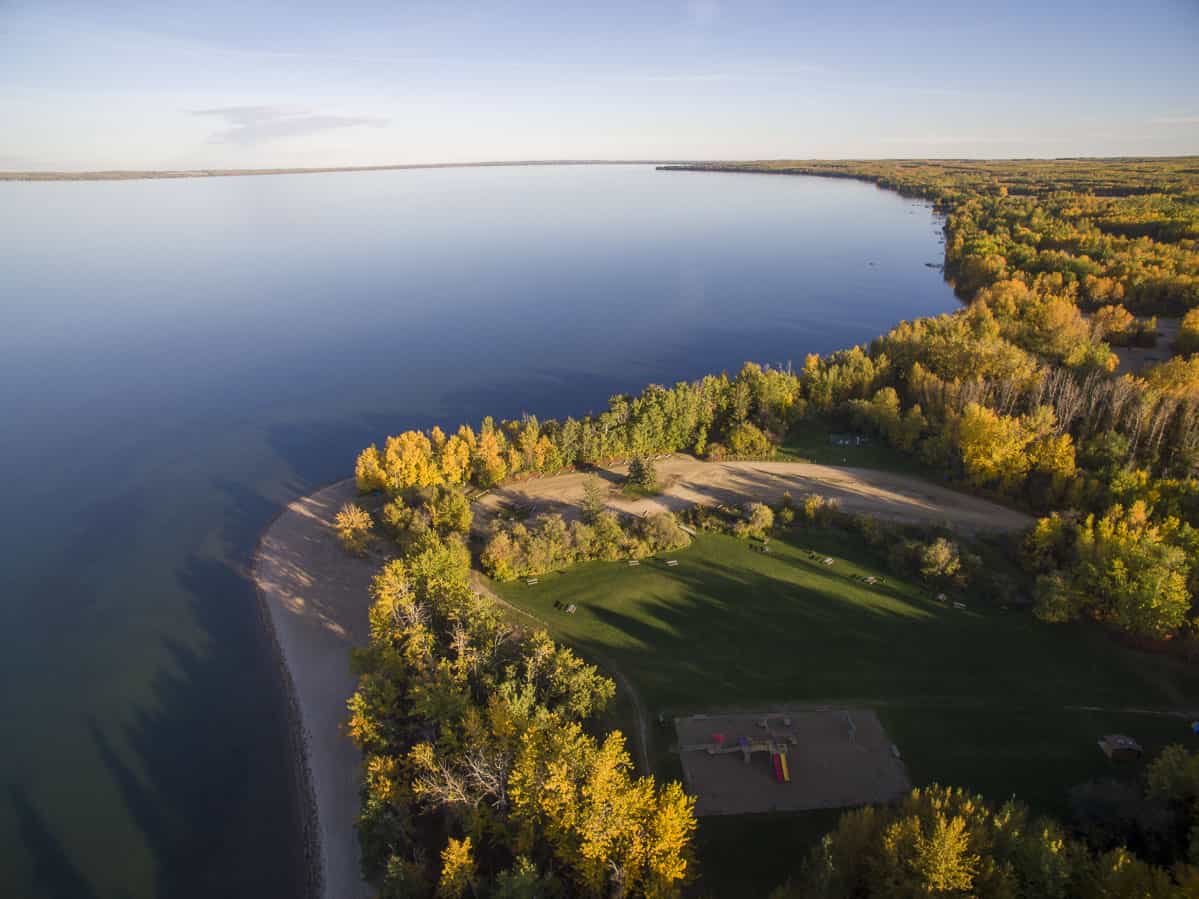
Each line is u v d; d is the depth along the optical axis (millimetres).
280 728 96625
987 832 57031
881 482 139000
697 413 161125
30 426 195500
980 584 105562
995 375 154375
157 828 83188
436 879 68062
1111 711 83250
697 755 79812
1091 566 96812
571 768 63812
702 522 128000
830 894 55719
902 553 112000
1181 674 87375
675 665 94750
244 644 112188
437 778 71750
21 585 127938
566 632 102625
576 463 156875
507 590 113688
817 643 97500
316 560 131750
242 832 82438
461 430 153375
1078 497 117625
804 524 125438
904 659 93625
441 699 77750
